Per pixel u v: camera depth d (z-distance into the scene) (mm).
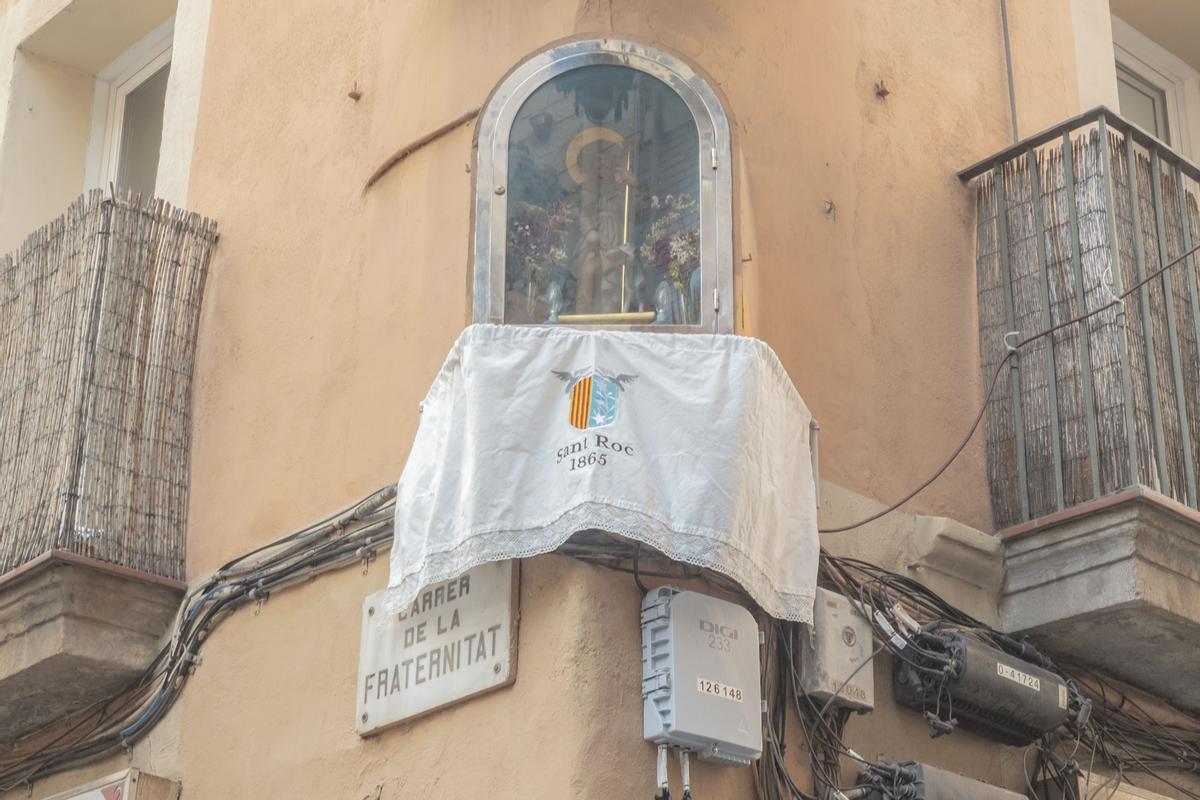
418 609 7004
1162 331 8039
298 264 8414
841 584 7207
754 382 6543
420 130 7980
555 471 6371
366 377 7785
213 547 8133
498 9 7867
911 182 8406
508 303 6906
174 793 7691
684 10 7660
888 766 6797
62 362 8391
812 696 6887
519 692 6504
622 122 7266
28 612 8000
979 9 9281
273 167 8820
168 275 8633
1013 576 7738
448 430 6621
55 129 10836
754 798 6527
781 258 7598
